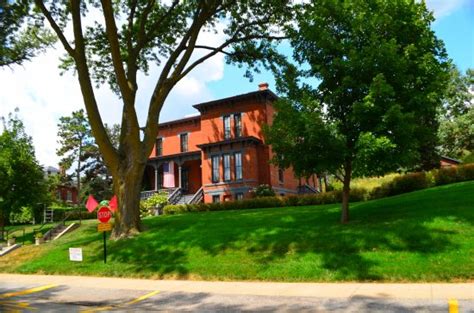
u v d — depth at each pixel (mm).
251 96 36406
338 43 13758
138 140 18312
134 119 18281
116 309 8680
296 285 9977
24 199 26438
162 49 23438
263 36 21438
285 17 21016
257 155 35781
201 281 11469
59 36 17453
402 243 11359
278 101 14336
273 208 25141
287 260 11789
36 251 18312
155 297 9734
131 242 16266
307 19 14820
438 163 29594
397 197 20094
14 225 40562
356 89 13352
